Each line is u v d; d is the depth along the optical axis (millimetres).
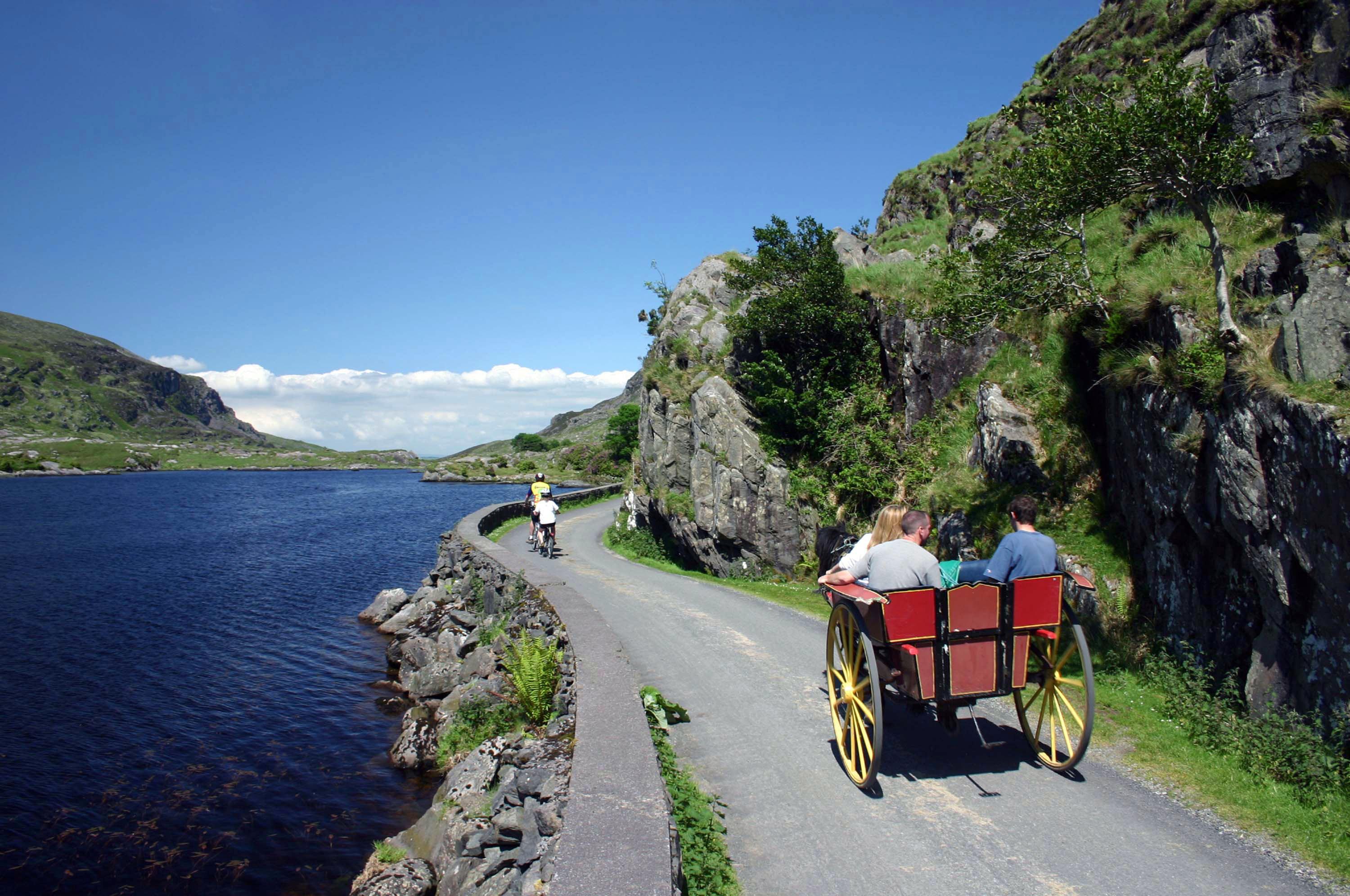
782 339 22125
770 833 5457
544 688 9250
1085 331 11586
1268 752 6227
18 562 37406
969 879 4785
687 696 8711
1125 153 8805
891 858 5059
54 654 20469
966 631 5781
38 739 14344
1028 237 11266
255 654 20297
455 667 15562
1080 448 12195
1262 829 5406
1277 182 9883
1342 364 6676
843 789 6137
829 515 19938
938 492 15234
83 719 15477
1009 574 6188
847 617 6520
